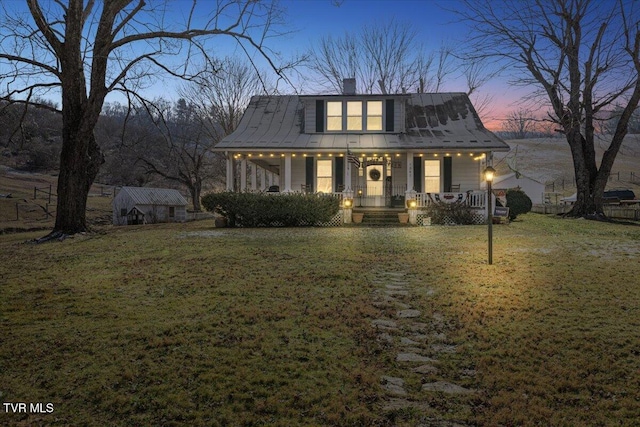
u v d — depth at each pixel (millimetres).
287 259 10586
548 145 85812
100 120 49094
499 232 16188
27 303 6832
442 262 10234
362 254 11344
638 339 5223
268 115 24578
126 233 16672
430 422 3625
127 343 5152
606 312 6262
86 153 16000
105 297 7219
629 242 13102
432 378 4418
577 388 4168
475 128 22625
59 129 55062
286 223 19500
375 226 19188
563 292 7352
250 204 19281
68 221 15688
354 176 22969
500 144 20359
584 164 22781
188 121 38500
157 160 43750
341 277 8648
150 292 7535
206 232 16922
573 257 10609
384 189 22859
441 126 23016
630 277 8328
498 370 4562
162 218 29266
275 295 7309
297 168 23078
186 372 4410
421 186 22594
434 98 25094
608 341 5203
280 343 5211
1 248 13227
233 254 11289
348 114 22875
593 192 22734
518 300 6922
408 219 20031
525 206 23531
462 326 5883
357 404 3877
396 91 37906
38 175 51594
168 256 11141
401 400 3992
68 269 9633
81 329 5625
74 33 14695
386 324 5988
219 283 8141
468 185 22453
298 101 25656
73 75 15023
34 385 4125
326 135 22594
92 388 4055
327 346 5160
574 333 5484
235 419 3600
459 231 16594
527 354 4934
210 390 4055
